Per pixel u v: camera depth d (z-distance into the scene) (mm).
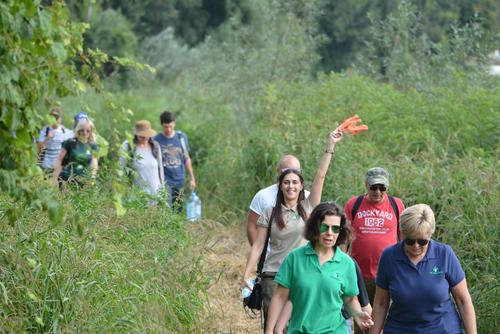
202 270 27578
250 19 101250
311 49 60469
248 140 44656
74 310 20797
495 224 28438
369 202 23969
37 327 20344
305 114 46562
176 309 24469
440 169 33156
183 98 60906
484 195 30172
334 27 104250
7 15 14648
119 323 20984
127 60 17766
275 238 22453
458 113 42688
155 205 29125
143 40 111438
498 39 56719
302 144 39688
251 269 22391
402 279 18875
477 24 52781
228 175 44375
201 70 64375
